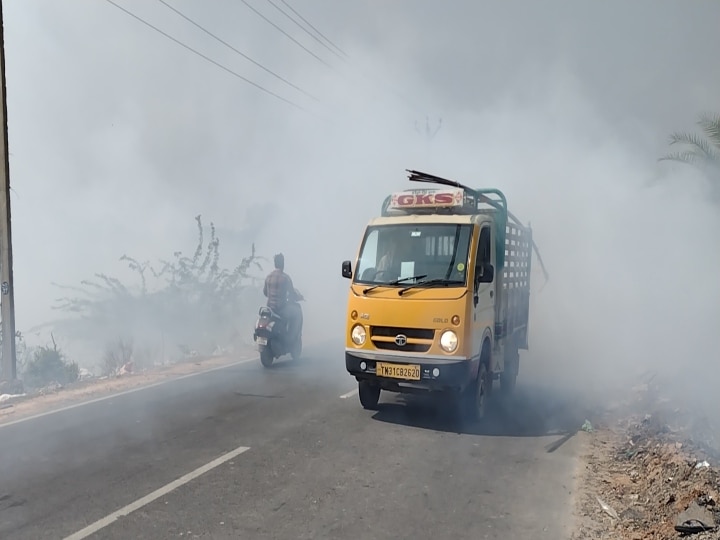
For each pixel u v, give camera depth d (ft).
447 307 23.16
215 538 14.34
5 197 32.04
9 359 31.81
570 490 18.04
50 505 16.11
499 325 27.94
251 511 15.94
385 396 29.66
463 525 15.43
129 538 14.26
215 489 17.42
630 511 16.65
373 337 24.25
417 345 23.50
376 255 25.73
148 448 21.12
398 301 23.80
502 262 28.22
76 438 22.29
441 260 24.50
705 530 14.82
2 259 31.91
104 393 30.17
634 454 21.11
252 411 26.48
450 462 20.33
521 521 15.78
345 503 16.63
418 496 17.28
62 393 30.32
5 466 19.19
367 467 19.58
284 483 17.99
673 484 17.98
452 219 25.27
